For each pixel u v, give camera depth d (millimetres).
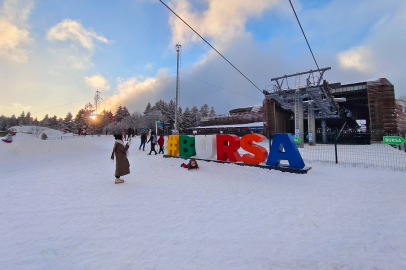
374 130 25453
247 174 7879
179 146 12062
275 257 2633
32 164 11914
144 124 63125
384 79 25797
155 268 2402
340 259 2588
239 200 4965
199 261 2543
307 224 3611
